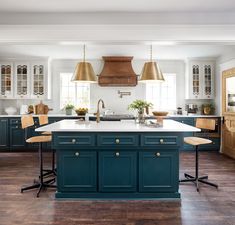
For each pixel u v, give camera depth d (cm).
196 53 620
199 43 439
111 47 563
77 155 310
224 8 354
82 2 333
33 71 662
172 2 334
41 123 414
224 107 615
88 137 305
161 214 274
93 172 312
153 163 311
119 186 312
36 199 316
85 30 379
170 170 312
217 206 296
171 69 705
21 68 663
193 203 304
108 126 327
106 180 312
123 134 304
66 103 710
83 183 313
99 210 284
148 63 391
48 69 668
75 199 314
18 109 702
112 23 370
